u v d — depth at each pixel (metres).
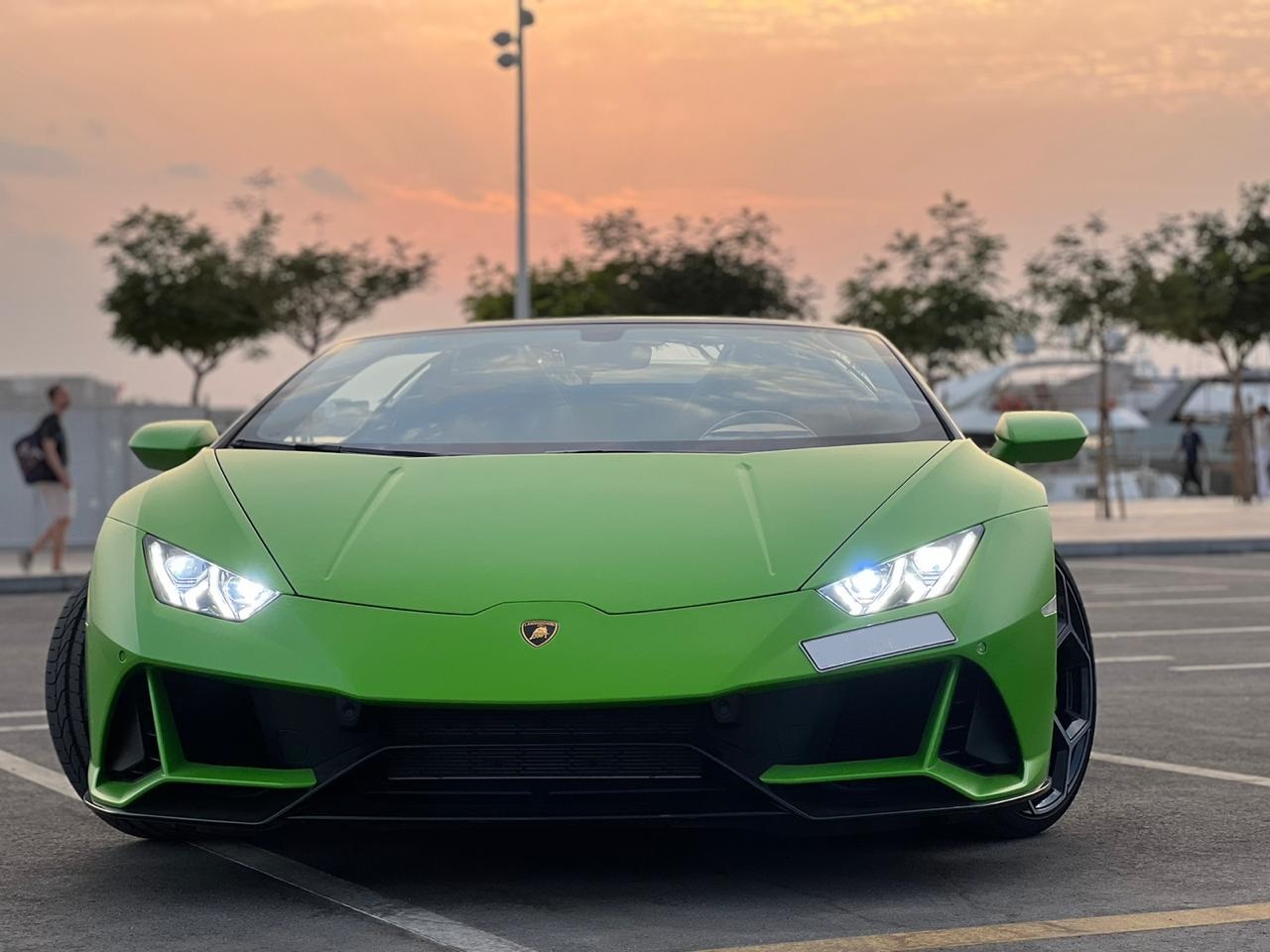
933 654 3.17
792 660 3.09
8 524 17.06
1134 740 5.24
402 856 3.65
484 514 3.38
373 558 3.27
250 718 3.20
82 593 3.78
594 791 3.10
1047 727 3.38
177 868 3.62
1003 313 26.47
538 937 2.99
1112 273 22.25
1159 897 3.25
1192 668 7.15
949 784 3.20
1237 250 25.27
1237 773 4.64
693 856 3.61
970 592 3.26
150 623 3.27
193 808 3.25
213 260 30.05
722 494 3.45
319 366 4.42
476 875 3.47
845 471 3.55
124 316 30.44
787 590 3.17
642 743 3.08
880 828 3.25
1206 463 30.69
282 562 3.30
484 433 3.87
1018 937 2.97
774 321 4.59
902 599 3.21
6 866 3.68
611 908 3.18
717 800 3.12
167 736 3.26
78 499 17.12
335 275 30.16
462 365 4.26
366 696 3.05
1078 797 4.28
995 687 3.26
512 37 22.11
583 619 3.10
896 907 3.18
